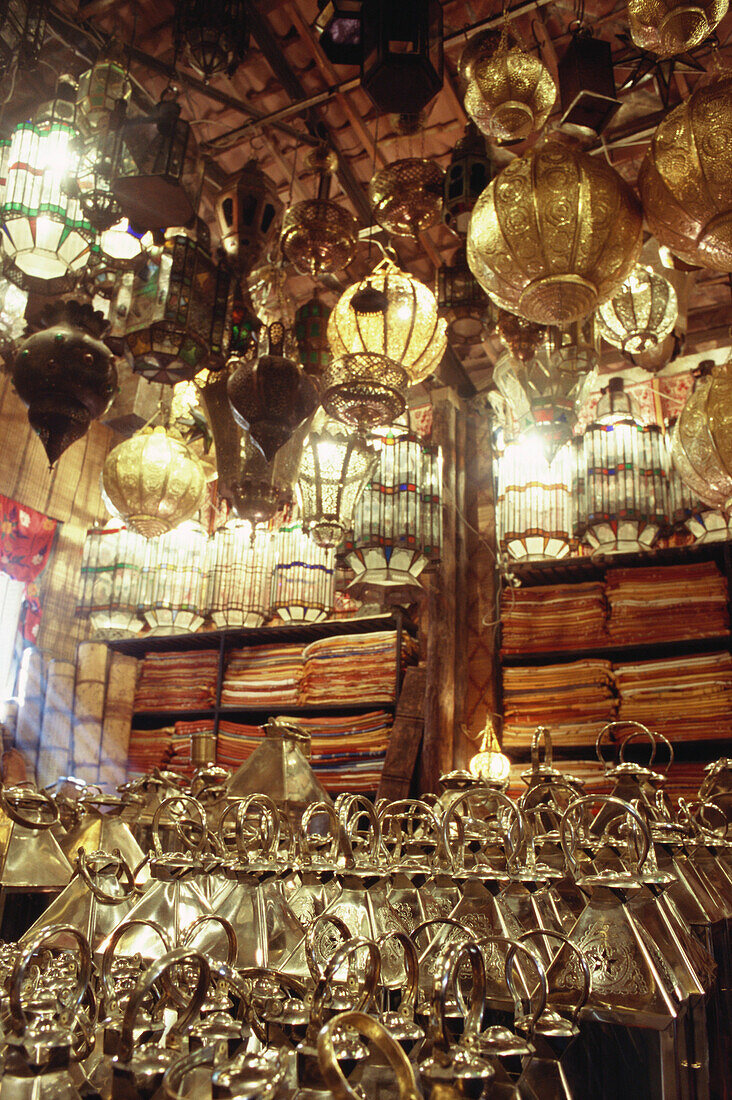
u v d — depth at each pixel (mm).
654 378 6188
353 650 5746
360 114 4785
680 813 2799
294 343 3621
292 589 5461
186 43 3240
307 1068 1021
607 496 4812
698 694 4910
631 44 3537
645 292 3602
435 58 3010
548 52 4383
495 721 5449
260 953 1532
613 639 5219
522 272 2703
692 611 5074
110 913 1784
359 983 1293
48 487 6281
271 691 5945
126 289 3586
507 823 2254
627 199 2648
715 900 2213
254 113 4500
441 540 4688
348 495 3861
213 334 3395
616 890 1509
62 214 3082
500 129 3029
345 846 1741
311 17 4207
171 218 3125
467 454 6582
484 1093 1012
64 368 3098
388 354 3416
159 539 5535
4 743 5789
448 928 1575
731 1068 1904
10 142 3379
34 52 3508
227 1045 1082
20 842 2207
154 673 6379
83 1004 1307
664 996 1359
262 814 2072
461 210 3352
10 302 3598
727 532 4859
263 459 3553
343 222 3490
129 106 3211
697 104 2451
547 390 3449
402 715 5406
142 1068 1031
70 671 6113
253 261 3600
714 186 2436
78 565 6422
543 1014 1202
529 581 5793
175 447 4117
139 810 2803
